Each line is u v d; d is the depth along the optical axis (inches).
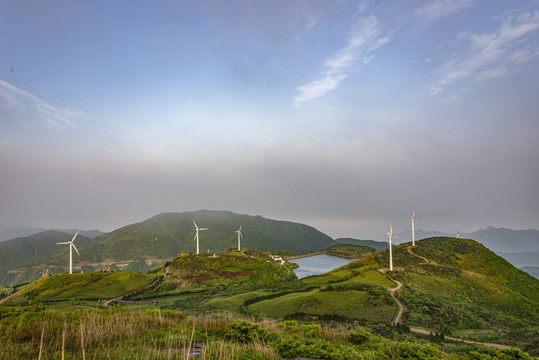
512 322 2989.7
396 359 725.9
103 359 582.2
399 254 5748.0
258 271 5821.9
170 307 3978.8
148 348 666.2
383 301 3319.4
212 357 623.8
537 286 4419.3
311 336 973.2
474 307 3358.8
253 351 670.5
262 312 3474.4
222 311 3609.7
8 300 4315.9
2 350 589.0
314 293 3875.5
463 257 5241.1
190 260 6259.8
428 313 3026.6
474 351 826.8
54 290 4566.9
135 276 5315.0
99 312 1054.4
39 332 715.4
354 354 718.5
